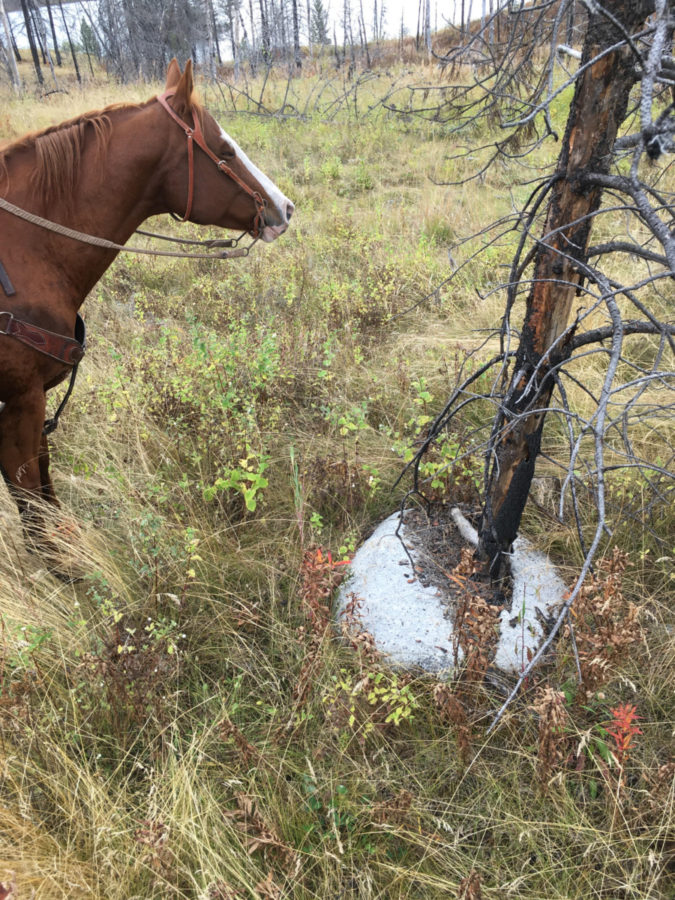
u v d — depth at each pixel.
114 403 3.96
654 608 2.98
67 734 2.32
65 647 2.68
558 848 2.15
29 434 2.86
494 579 3.00
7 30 24.14
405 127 12.80
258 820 2.05
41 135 2.67
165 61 26.23
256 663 2.83
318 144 12.61
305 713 2.53
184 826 2.07
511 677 2.70
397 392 4.60
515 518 2.82
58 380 2.94
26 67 37.28
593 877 2.09
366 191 10.03
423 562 3.19
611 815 2.20
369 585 3.12
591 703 2.52
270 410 4.20
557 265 2.20
